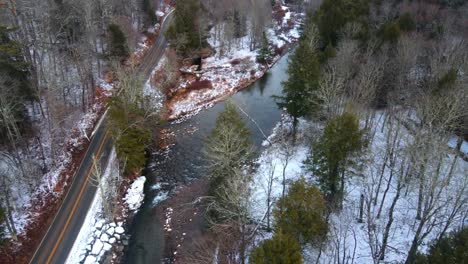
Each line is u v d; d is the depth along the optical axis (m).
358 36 61.34
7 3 52.81
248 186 39.75
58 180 48.94
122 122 48.59
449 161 39.00
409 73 52.75
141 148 51.34
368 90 44.16
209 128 63.69
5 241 39.09
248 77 80.00
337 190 37.97
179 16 81.62
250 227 39.34
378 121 49.00
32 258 39.56
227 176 40.22
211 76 79.75
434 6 69.38
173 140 60.62
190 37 83.00
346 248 35.81
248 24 95.81
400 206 39.94
